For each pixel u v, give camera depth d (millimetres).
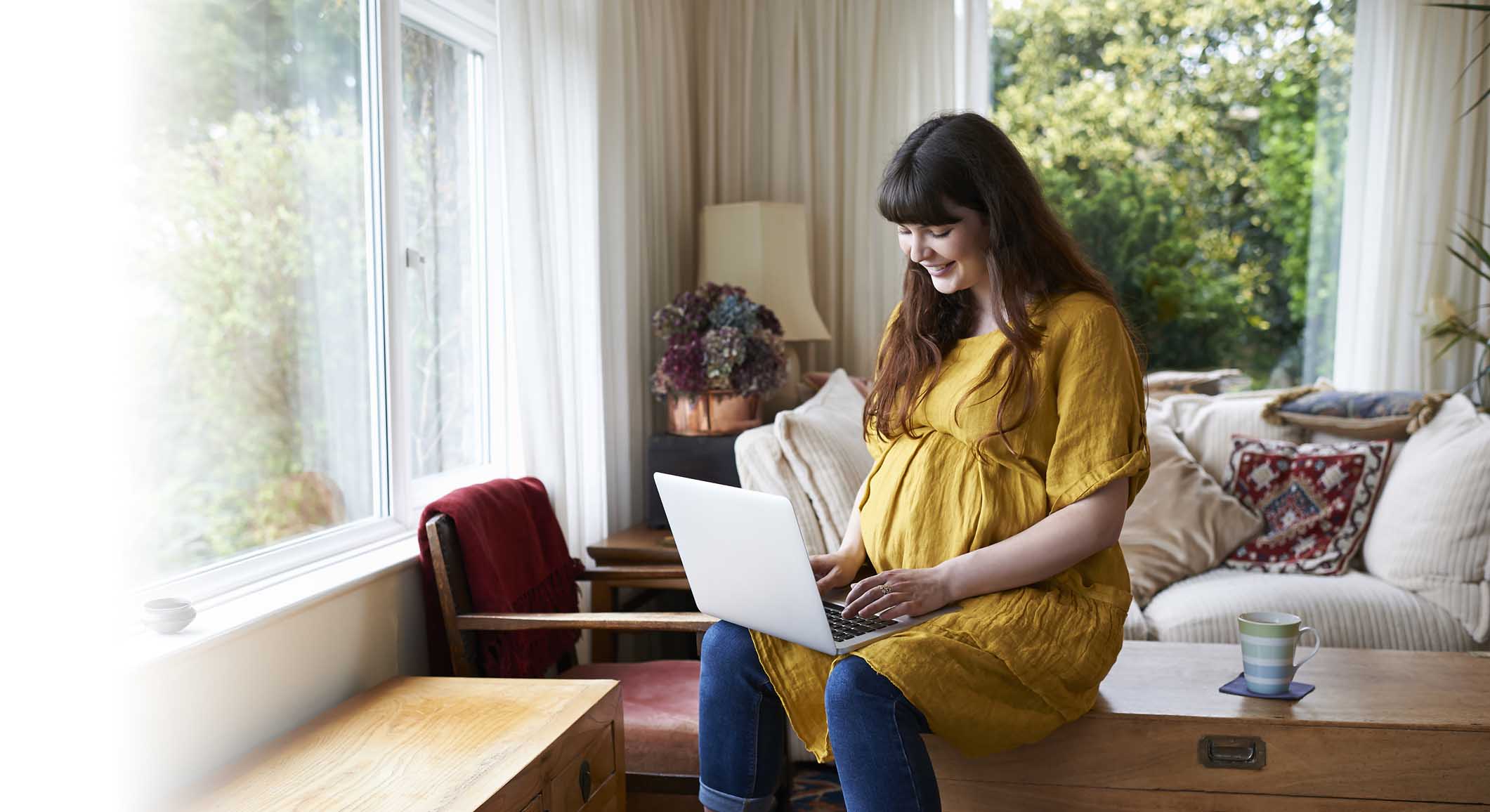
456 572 2055
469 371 2719
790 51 3670
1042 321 1600
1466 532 2584
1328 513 2881
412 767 1529
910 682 1465
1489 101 3529
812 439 2459
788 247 3344
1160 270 3844
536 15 2504
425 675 2176
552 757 1614
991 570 1546
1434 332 3484
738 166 3709
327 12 2004
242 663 1630
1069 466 1545
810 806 2439
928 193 1575
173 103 1644
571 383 2686
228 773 1527
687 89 3617
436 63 2551
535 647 2244
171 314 1644
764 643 1684
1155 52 3789
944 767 1756
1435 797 1641
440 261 2588
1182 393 3574
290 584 1832
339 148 2043
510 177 2426
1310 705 1727
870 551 1757
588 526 2865
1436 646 2527
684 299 3033
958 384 1659
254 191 1825
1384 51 3586
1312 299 3766
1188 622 2559
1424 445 2828
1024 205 1598
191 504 1699
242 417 1808
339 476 2062
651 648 3381
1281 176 3758
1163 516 2916
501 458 2783
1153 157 3820
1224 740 1676
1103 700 1755
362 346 2127
